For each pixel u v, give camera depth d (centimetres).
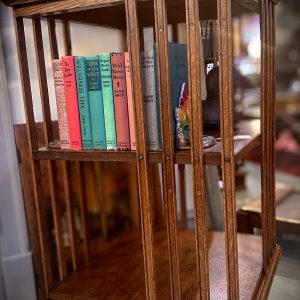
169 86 88
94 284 124
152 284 101
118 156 100
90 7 97
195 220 91
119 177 198
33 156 113
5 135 136
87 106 102
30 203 138
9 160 138
